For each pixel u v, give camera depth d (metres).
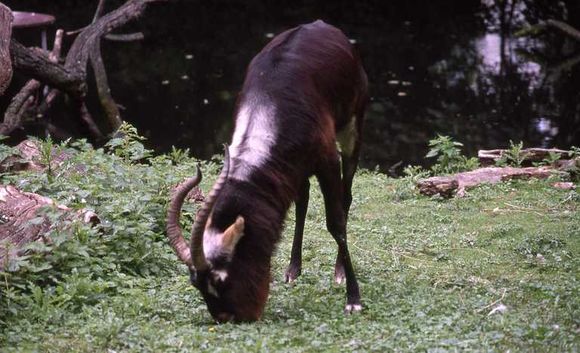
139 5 22.83
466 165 16.09
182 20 32.75
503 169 15.14
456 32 32.19
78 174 12.19
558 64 28.94
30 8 33.16
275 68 9.66
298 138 9.29
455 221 13.27
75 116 20.97
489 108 25.11
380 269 11.38
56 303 9.69
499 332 8.93
